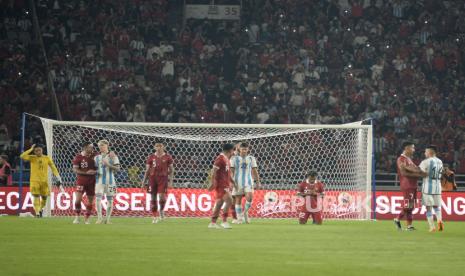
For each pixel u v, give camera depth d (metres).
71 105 56.53
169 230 26.84
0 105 55.28
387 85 62.00
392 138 56.12
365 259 17.72
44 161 36.22
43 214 38.38
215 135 44.69
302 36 65.06
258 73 62.47
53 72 59.31
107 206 31.72
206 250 19.33
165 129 44.12
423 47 64.75
